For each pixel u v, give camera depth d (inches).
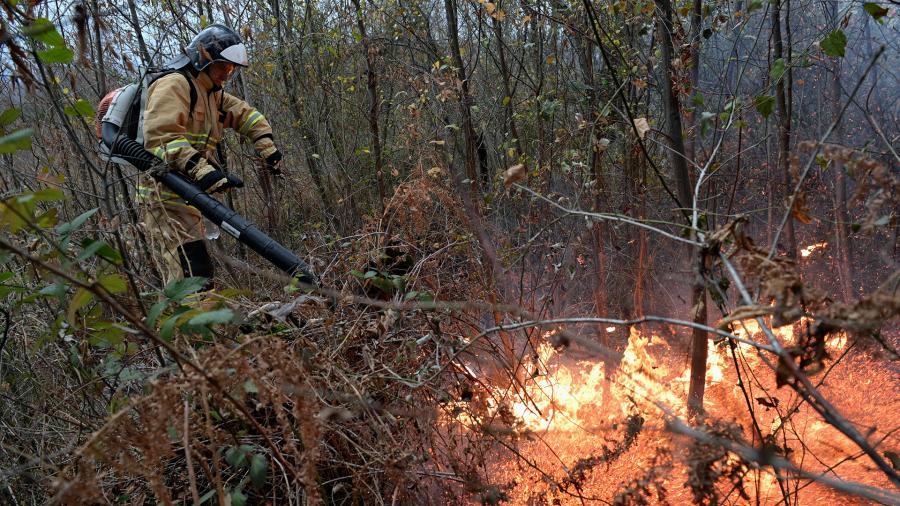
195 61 128.3
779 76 106.7
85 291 67.4
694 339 104.0
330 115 230.5
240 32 215.8
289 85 229.9
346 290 98.0
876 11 84.4
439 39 245.6
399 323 93.7
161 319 80.5
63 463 81.3
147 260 118.1
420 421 85.8
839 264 148.6
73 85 92.0
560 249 146.9
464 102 170.2
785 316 43.8
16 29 78.6
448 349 87.7
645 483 55.6
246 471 79.3
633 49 147.4
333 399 73.2
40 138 142.0
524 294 147.4
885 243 155.0
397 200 111.1
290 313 91.1
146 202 112.5
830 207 155.3
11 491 83.4
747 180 174.7
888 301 40.9
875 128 66.2
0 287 77.4
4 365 109.5
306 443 55.4
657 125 162.6
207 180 113.8
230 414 74.0
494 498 78.9
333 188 219.1
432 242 122.6
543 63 182.7
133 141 117.4
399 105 211.3
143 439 54.3
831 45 87.8
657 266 160.2
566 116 169.2
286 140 233.1
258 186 211.5
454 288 110.0
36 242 90.5
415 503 84.8
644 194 144.6
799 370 43.3
